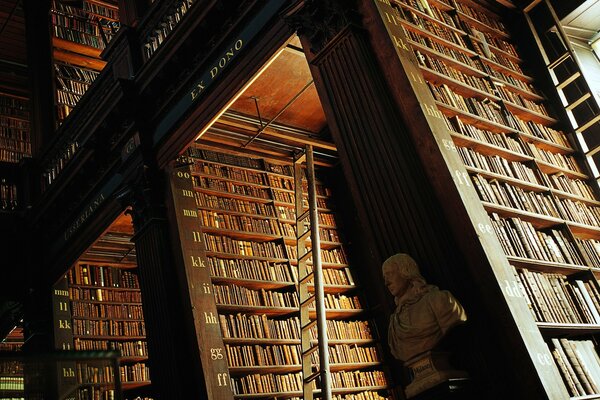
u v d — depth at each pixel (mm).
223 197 8594
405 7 6648
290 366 7719
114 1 12289
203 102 7270
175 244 7363
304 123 9734
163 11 8023
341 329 8641
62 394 2600
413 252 4473
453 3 7594
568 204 6594
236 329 7492
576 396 4602
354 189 4961
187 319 6934
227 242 8148
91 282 9242
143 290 7383
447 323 3994
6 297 9617
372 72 5031
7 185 10383
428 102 4914
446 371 3943
